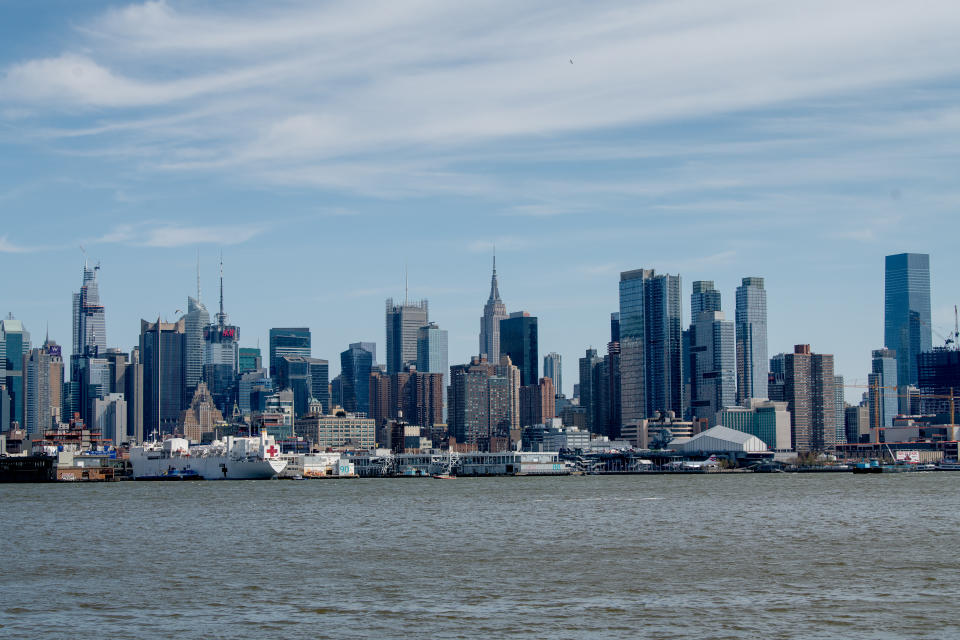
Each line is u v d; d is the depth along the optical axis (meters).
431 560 168.88
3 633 112.69
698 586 139.38
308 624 115.88
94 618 120.19
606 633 110.50
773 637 108.19
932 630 110.94
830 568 155.12
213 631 112.75
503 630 112.25
